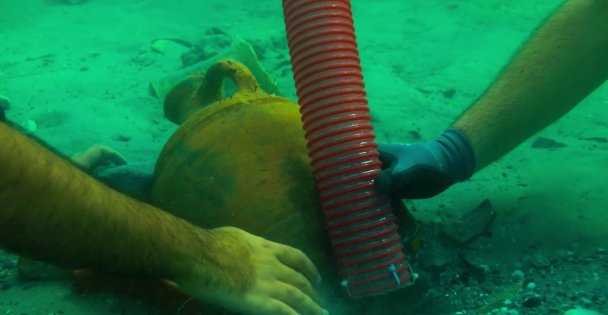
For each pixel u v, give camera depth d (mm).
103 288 2002
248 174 2094
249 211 2051
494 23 6996
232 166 2115
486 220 2682
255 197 2062
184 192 2174
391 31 7043
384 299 2176
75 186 1274
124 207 1402
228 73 2635
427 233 2703
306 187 2105
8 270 2436
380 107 4703
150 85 5250
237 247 1738
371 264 1932
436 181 2094
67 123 4523
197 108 2916
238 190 2076
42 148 1272
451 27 6945
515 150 3627
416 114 4617
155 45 6680
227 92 3748
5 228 1180
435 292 2350
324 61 2023
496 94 2363
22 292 2107
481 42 6355
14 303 2008
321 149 1986
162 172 2303
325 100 1998
